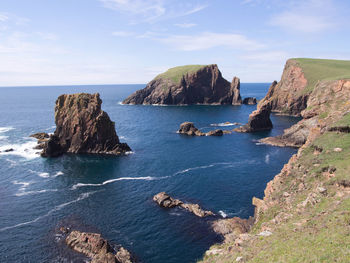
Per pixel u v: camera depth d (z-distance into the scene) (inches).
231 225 1800.0
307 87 7445.9
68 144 3900.1
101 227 1844.2
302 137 4008.4
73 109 3924.7
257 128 5477.4
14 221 1915.6
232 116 7554.1
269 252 912.3
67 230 1796.3
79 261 1491.1
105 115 3882.9
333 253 748.0
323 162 1651.1
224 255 1143.6
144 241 1686.8
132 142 4473.4
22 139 4547.2
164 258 1525.6
